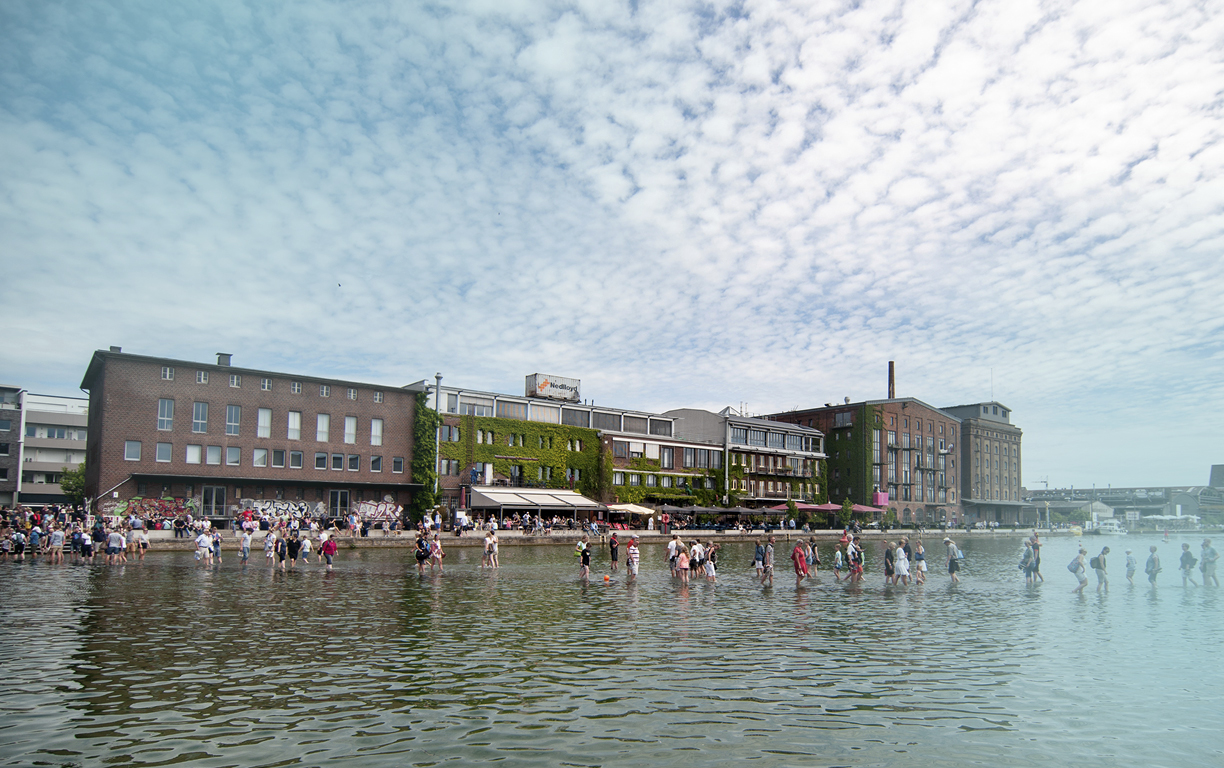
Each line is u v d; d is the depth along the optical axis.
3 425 96.44
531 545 66.88
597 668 17.14
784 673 16.91
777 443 117.25
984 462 151.38
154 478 59.56
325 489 68.31
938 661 18.45
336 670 16.56
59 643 19.09
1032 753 11.84
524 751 11.52
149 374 60.22
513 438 83.94
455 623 23.16
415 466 73.62
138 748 11.42
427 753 11.38
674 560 39.97
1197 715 13.96
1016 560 61.72
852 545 39.06
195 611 24.59
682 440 101.25
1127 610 28.36
